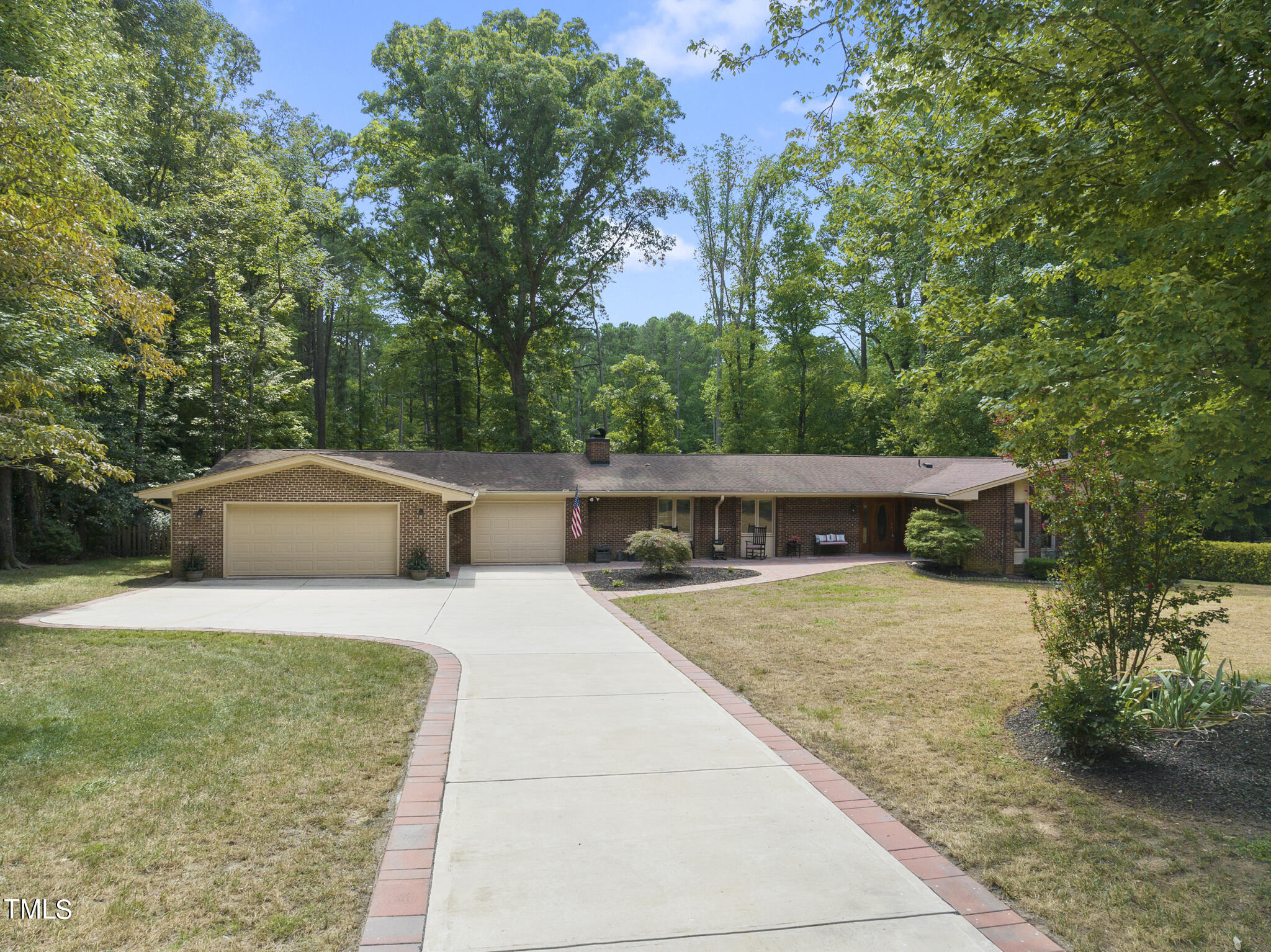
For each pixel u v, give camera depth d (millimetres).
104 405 23672
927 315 7441
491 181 31219
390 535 19234
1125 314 5234
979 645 10406
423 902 3771
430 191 31250
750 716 7113
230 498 18609
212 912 3680
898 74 6988
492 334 37031
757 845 4461
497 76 30719
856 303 37062
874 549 25906
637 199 34531
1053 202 5840
